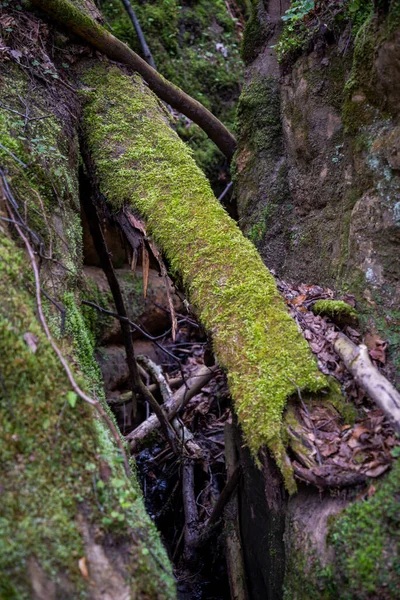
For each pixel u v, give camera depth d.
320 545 2.12
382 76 2.71
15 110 3.10
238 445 3.28
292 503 2.35
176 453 4.21
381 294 2.87
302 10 3.32
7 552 1.65
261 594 3.00
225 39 7.34
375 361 2.69
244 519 3.29
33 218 2.73
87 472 1.99
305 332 2.83
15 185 2.73
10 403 1.96
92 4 4.32
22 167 2.84
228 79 7.04
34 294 2.42
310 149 3.51
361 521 2.04
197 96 6.73
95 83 3.82
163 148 3.49
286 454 2.30
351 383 2.55
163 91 4.30
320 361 2.66
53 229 2.84
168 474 4.39
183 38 7.01
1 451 1.85
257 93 4.14
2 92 3.12
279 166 3.96
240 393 2.52
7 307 2.14
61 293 2.72
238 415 2.48
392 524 1.98
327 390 2.53
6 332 2.06
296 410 2.47
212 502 4.04
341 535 2.05
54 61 3.73
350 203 3.17
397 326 2.75
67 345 2.56
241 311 2.76
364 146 2.94
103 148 3.54
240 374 2.58
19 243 2.57
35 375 2.05
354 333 2.86
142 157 3.45
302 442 2.34
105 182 3.44
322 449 2.31
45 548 1.73
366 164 2.95
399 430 2.13
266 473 2.47
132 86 3.89
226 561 3.44
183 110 4.51
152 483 4.38
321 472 2.21
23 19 3.62
